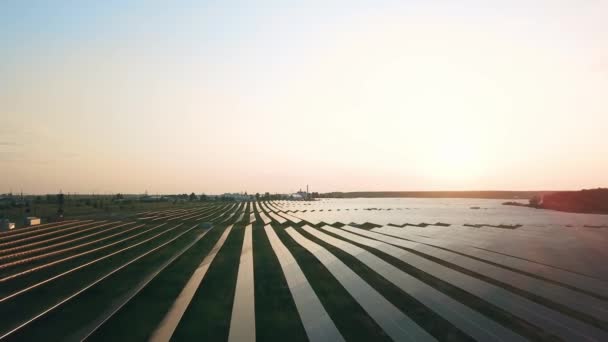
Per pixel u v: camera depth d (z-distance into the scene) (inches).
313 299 432.1
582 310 394.0
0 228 1190.9
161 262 652.1
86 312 391.5
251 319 365.4
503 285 495.8
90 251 777.6
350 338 323.0
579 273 565.0
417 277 543.5
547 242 912.3
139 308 401.7
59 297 448.5
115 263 647.8
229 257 699.4
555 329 338.6
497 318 369.7
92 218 1692.9
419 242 912.9
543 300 429.4
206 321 362.9
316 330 337.4
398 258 686.5
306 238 998.4
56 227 1278.3
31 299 442.9
